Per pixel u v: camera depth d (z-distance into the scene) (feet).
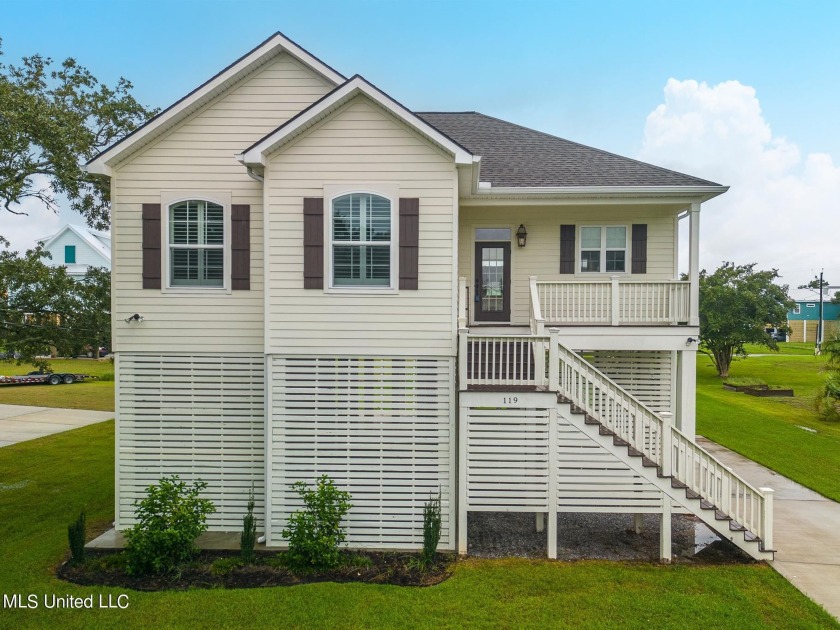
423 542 26.61
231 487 29.50
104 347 43.65
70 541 24.81
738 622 20.33
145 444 29.48
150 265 29.07
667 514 25.98
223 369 29.40
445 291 26.78
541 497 26.43
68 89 42.65
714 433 55.31
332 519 25.46
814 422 62.18
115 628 19.75
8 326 39.40
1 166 38.32
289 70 29.66
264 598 21.95
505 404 26.20
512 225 38.81
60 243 134.21
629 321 33.58
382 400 27.09
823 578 24.11
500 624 20.20
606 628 19.92
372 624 20.17
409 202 26.61
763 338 102.89
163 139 29.32
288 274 26.96
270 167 26.78
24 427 60.90
